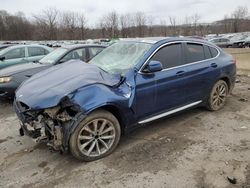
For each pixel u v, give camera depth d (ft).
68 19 219.61
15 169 12.14
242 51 86.99
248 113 18.61
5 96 21.43
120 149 13.58
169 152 13.24
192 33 235.40
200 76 16.69
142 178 11.22
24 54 31.07
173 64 15.34
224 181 10.93
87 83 12.17
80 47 25.38
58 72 14.06
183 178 11.15
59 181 11.21
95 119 12.19
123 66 14.24
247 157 12.67
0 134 15.93
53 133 11.80
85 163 12.44
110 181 11.10
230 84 19.47
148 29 225.56
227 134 15.21
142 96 13.64
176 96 15.46
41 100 11.69
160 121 17.08
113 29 221.05
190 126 16.38
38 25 228.63
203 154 13.00
